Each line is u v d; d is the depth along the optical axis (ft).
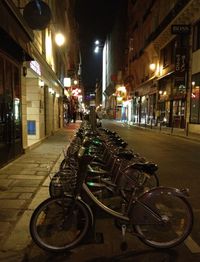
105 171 17.81
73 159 17.72
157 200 13.84
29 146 40.22
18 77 35.17
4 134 29.30
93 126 42.86
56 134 70.28
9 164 30.25
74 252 13.20
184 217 13.92
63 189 14.28
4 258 12.17
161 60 123.95
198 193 22.35
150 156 40.24
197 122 85.05
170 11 106.63
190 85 91.40
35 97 49.14
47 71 62.13
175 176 27.84
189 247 13.91
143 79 160.25
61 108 100.37
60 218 13.53
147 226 13.82
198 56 85.30
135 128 117.08
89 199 14.03
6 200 18.80
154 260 12.62
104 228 15.79
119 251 13.35
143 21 164.96
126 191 16.17
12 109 32.01
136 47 186.50
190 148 50.52
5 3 25.31
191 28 91.40
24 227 14.87
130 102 205.46
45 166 29.27
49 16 32.09
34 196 19.58
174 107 107.24
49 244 13.29
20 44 30.27
